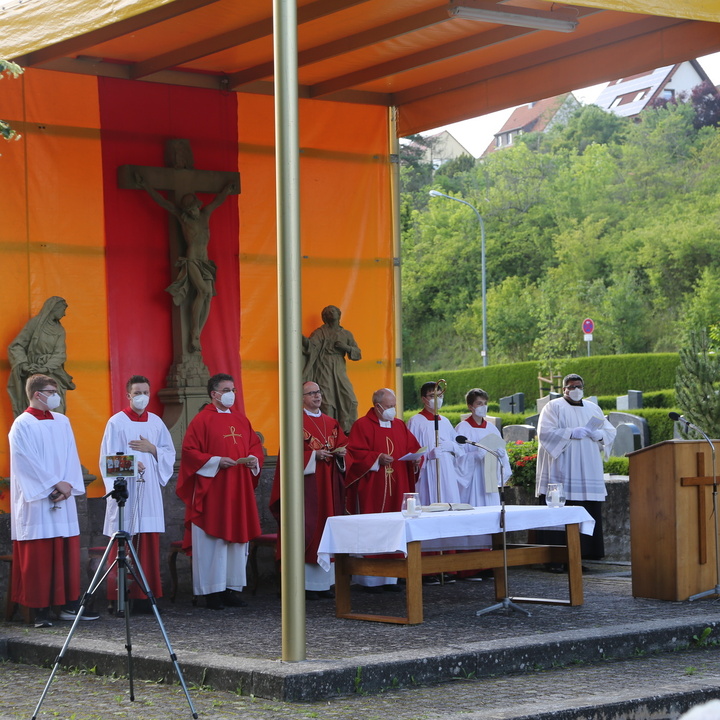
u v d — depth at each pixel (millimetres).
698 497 9078
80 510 9977
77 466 8914
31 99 10211
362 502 9992
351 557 8625
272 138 11461
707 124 47062
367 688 6555
